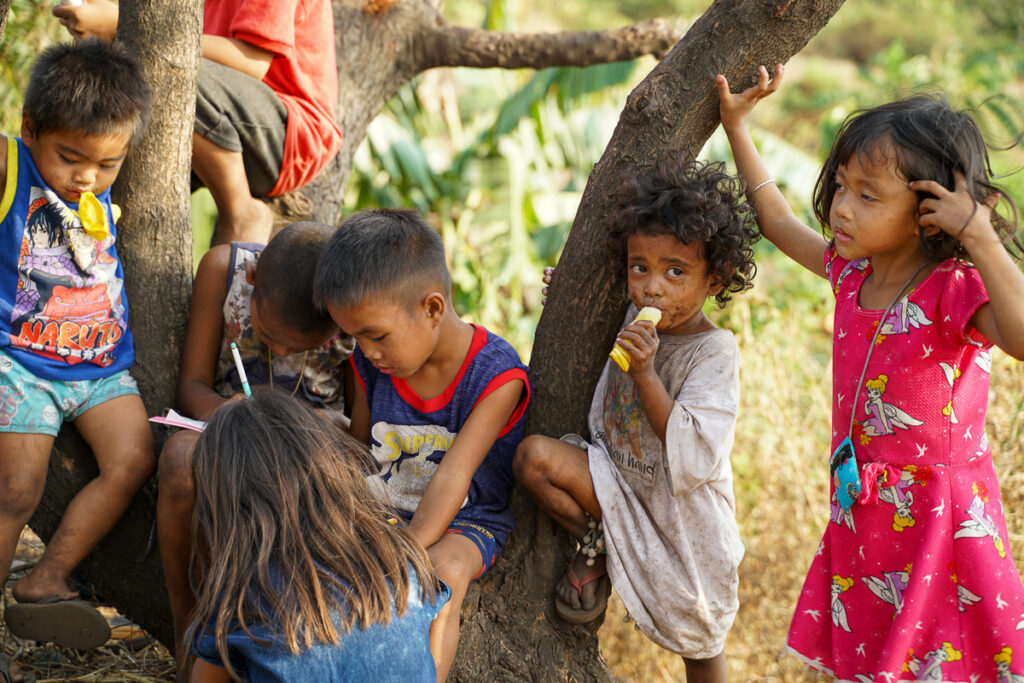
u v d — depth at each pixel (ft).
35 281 8.25
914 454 7.71
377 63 14.69
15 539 8.46
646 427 8.56
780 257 23.04
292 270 8.66
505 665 9.09
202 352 9.52
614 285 8.77
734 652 13.17
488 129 23.22
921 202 7.39
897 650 7.52
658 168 8.15
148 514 9.23
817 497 15.12
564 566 9.25
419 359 8.18
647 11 66.39
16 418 8.30
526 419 9.21
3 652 9.43
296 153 11.12
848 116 7.82
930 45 53.11
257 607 6.68
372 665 6.81
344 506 7.20
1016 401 12.84
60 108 7.79
